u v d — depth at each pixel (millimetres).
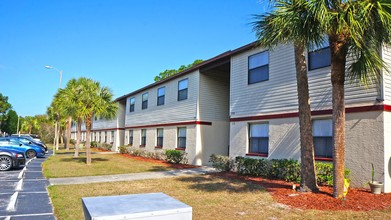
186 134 18484
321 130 10477
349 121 9414
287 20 6781
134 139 26922
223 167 14016
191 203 7430
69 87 19656
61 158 21250
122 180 11367
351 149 9266
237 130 14305
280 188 9188
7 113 81625
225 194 8523
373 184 8125
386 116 8586
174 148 19656
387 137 8539
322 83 10430
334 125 7707
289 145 11477
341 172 7629
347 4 6461
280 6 7113
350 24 6234
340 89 7605
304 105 8719
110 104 17906
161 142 21938
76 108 17609
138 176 12547
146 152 22688
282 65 12148
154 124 22891
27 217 6066
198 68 17859
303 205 7059
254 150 13445
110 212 2686
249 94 13750
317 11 6238
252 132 13633
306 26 6715
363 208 6672
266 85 12852
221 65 16281
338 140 7648
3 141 21547
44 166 15789
